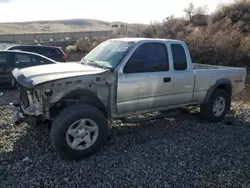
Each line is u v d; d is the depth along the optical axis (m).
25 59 9.05
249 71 13.02
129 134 5.07
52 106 4.04
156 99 4.89
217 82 5.83
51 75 3.92
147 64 4.73
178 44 5.22
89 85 4.12
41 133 4.93
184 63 5.27
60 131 3.79
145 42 4.75
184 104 5.46
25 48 12.64
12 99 7.71
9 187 3.23
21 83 3.92
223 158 4.16
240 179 3.56
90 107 4.08
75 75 3.92
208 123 5.91
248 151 4.46
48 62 9.34
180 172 3.69
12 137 4.75
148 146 4.52
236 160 4.11
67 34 39.44
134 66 4.52
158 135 5.06
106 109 4.41
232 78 6.20
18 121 4.36
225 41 14.62
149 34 22.53
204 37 15.64
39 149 4.29
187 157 4.14
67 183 3.35
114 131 5.20
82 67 4.52
